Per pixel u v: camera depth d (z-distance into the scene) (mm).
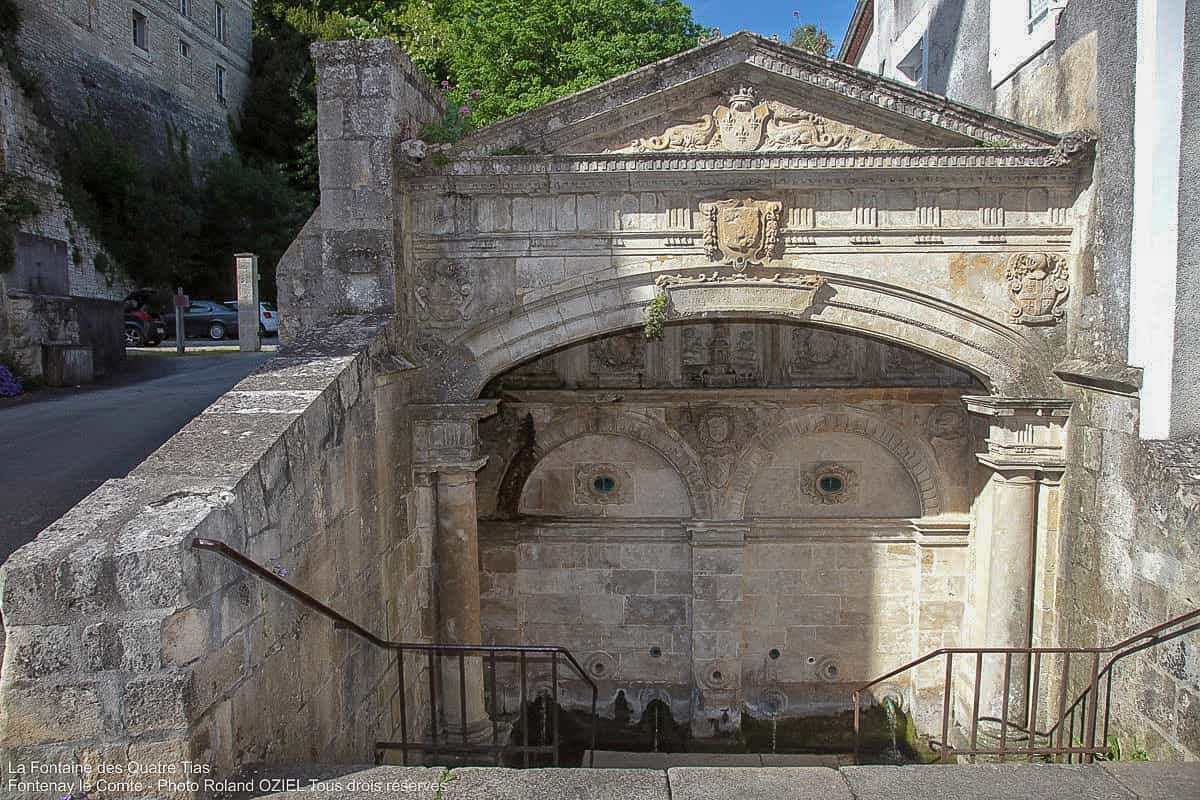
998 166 8688
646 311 9102
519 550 12109
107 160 27438
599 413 11742
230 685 5094
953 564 11680
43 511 7496
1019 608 9664
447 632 9586
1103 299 8508
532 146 8859
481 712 10000
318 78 8586
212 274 32344
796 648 12109
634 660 12188
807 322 9211
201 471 5430
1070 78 9156
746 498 11898
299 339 8070
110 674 4484
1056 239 9047
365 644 7777
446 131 9062
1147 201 7777
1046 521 9508
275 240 33875
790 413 11656
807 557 12008
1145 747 7742
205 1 35562
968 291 9062
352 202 8656
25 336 15695
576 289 9070
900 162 8648
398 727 8750
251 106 38688
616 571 12094
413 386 9266
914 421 11531
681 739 12078
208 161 33562
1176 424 7750
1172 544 7371
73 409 12258
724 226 8844
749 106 8766
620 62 20922
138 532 4617
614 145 8914
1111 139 8312
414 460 9328
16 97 23984
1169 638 7336
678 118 8844
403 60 8969
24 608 4410
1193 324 7672
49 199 24828
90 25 28188
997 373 9234
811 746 11977
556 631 12164
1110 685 8008
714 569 11852
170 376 16406
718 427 11672
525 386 11711
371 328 8320
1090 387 8773
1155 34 7582
